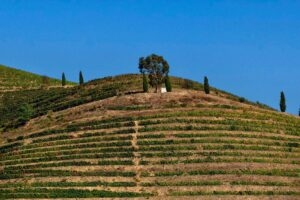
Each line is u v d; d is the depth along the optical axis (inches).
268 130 6727.4
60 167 6117.1
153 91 7864.2
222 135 6486.2
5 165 6318.9
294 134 6786.4
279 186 5659.5
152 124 6697.8
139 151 6245.1
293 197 5452.8
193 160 6028.5
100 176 5900.6
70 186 5748.0
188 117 6796.3
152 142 6358.3
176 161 6033.5
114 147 6358.3
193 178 5792.3
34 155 6412.4
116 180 5836.6
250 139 6456.7
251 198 5447.8
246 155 6166.3
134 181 5792.3
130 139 6471.5
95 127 6776.6
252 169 5910.4
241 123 6752.0
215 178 5772.6
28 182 5871.1
